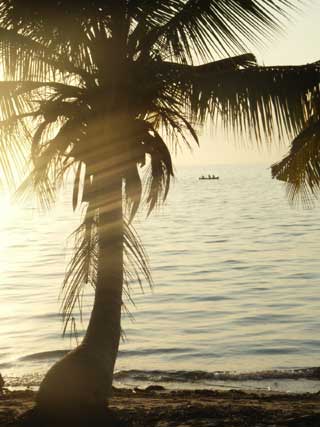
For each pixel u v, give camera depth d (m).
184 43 8.31
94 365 8.12
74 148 8.52
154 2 8.14
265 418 8.74
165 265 51.12
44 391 7.96
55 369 8.04
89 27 8.16
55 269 50.81
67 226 104.19
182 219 105.00
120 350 23.48
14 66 8.43
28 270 50.56
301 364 21.52
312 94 8.00
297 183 10.89
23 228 101.69
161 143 8.52
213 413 9.02
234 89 8.04
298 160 10.52
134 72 8.45
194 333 26.47
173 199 172.00
